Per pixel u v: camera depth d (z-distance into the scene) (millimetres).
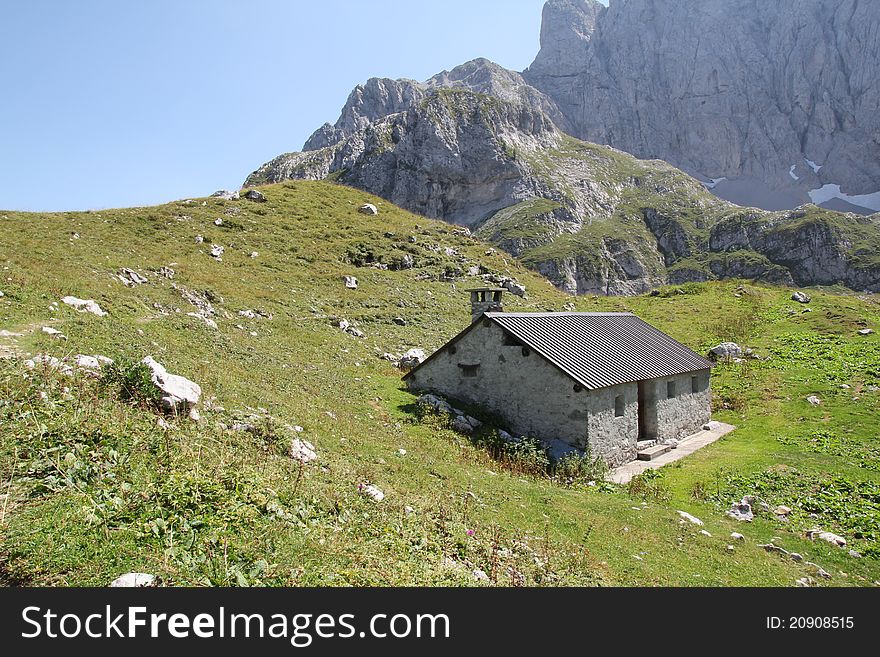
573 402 24031
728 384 37250
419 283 49969
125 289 28625
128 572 7883
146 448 11852
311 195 64625
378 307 42750
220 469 11781
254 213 54719
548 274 183750
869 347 40438
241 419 15531
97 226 40781
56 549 7961
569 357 24875
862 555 16594
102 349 18203
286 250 48969
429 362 27953
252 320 33031
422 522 12625
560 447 23844
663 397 28453
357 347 34312
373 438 19047
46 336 17625
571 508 16953
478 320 26484
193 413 14586
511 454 22188
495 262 60750
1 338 16484
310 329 34781
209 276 37844
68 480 9742
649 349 29781
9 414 11523
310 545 9875
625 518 17109
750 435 29500
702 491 21547
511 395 25750
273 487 11805
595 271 189875
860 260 186000
